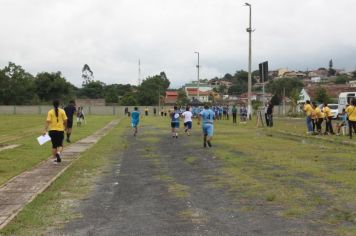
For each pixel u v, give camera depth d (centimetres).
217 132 3188
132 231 728
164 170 1394
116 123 4912
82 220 802
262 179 1191
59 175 1284
